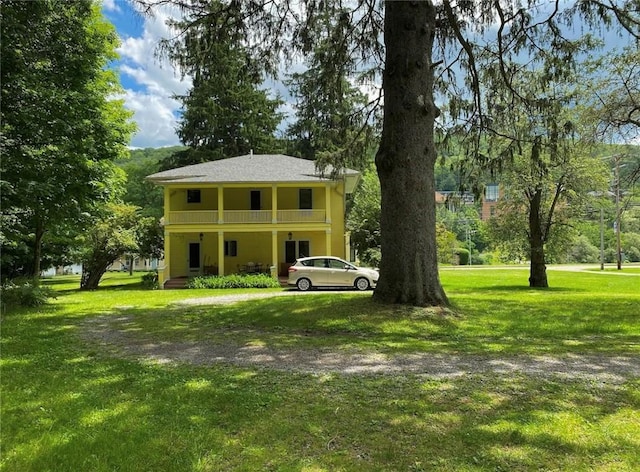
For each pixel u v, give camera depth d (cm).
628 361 602
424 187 953
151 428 380
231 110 3953
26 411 421
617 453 333
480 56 1220
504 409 418
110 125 1593
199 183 2467
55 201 1293
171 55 988
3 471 314
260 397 455
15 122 1168
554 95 1357
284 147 4119
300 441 356
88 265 2348
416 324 830
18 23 1160
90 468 317
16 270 2306
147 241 2723
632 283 2395
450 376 530
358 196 3294
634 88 1396
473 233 6744
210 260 2783
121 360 625
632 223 4006
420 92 947
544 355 635
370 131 1331
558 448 341
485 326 842
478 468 313
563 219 2145
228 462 325
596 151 1603
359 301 1005
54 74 1329
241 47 1046
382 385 495
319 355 643
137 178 4822
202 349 694
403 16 946
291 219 2514
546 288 2020
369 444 350
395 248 959
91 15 1443
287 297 1329
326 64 1209
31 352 682
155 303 1333
